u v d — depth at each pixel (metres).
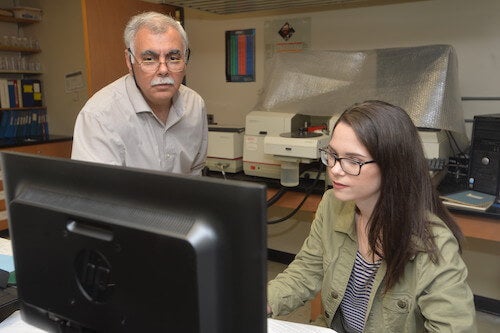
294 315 2.43
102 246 0.58
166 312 0.55
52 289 0.66
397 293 1.04
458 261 0.98
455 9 2.44
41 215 0.64
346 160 0.96
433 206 1.04
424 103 2.12
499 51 2.36
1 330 0.96
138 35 1.36
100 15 2.84
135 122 1.49
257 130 2.45
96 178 0.60
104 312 0.60
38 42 3.97
